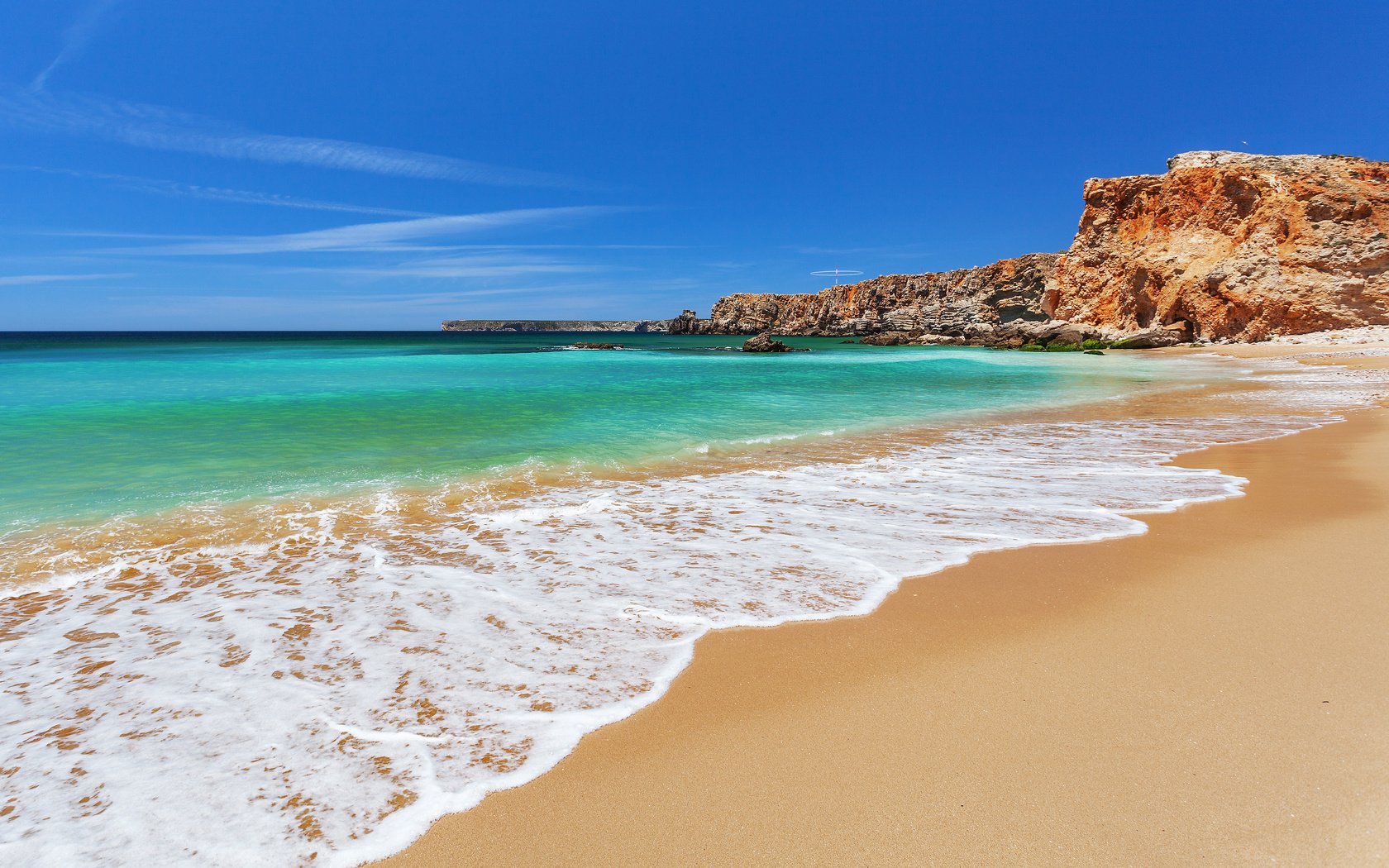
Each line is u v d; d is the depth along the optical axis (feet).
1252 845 7.50
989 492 25.67
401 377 84.69
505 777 9.09
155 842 7.93
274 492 25.35
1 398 56.29
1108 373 92.68
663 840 7.97
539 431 40.45
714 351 201.05
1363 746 9.17
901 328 339.98
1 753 9.57
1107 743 9.46
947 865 7.46
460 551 18.88
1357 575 15.99
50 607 15.03
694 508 23.48
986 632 13.37
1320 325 126.52
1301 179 138.00
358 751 9.64
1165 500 23.88
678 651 12.69
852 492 25.95
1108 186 180.75
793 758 9.44
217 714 10.59
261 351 176.86
